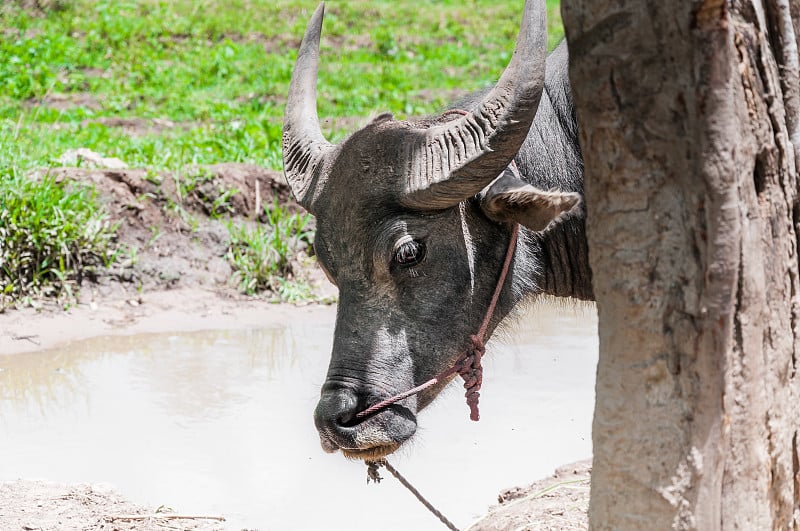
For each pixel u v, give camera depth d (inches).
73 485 293.6
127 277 492.7
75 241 483.8
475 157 202.5
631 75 149.3
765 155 155.0
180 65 903.1
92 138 637.3
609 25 149.7
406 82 895.7
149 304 481.7
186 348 436.5
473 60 1008.2
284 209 545.6
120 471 312.5
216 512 283.9
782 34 163.5
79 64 879.7
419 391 215.8
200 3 1119.6
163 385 390.6
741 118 149.4
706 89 143.9
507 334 243.6
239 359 422.9
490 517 274.8
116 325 458.3
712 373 148.9
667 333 151.6
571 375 406.9
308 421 357.4
